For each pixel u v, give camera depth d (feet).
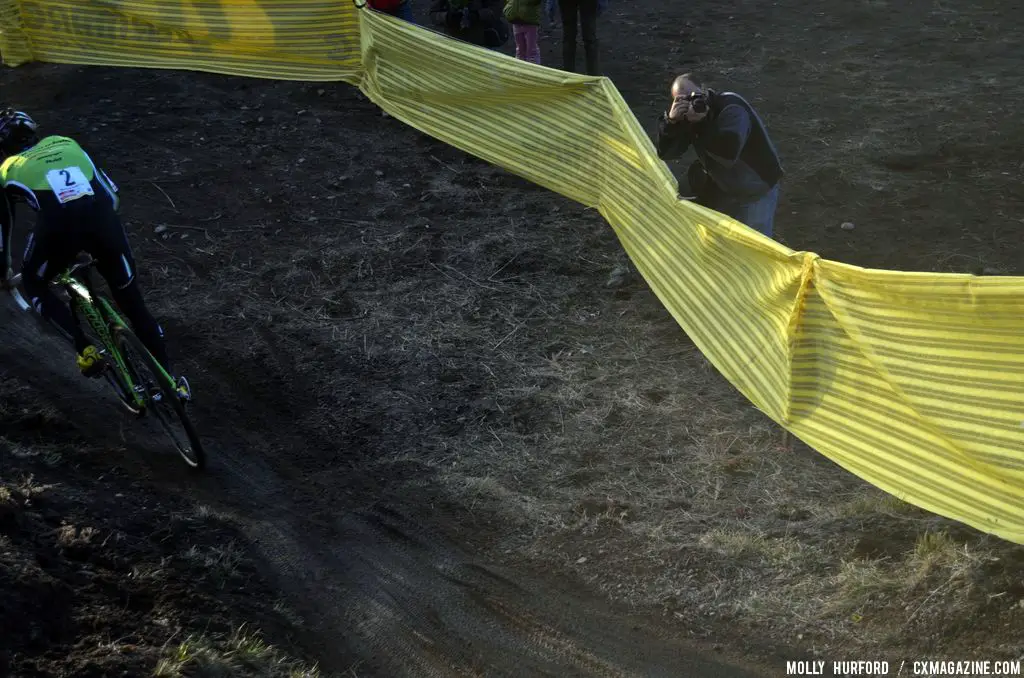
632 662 12.84
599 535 15.31
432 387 19.29
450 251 23.67
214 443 17.53
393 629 13.56
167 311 21.43
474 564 14.93
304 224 24.94
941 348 13.08
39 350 19.54
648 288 22.13
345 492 16.60
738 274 17.16
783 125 28.84
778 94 30.91
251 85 32.35
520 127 25.48
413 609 13.96
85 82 32.37
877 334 13.96
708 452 16.94
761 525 15.01
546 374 19.48
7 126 15.83
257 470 16.97
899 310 13.47
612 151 22.48
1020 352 12.13
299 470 17.13
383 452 17.63
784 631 13.00
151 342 16.05
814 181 25.57
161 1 32.07
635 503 15.92
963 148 26.71
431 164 27.68
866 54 34.04
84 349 15.89
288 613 13.57
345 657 12.96
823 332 15.12
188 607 12.66
